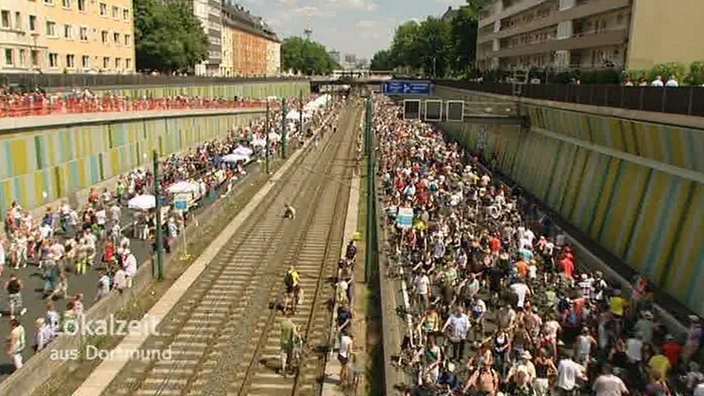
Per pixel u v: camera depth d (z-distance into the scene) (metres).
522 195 41.22
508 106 49.03
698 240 22.12
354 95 195.38
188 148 61.16
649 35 44.91
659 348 17.89
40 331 19.09
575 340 18.41
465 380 17.12
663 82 30.72
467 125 72.94
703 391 13.82
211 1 138.25
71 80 47.84
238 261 31.53
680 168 23.84
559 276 23.00
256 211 42.47
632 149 27.84
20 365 18.08
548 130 40.69
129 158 47.59
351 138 86.31
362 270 30.41
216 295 26.61
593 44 53.88
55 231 32.41
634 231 26.98
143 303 24.98
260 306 25.61
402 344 19.95
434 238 27.39
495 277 23.17
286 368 20.31
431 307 21.42
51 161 36.59
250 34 177.50
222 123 72.44
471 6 119.94
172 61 88.69
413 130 71.50
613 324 18.28
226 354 21.22
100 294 23.70
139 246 31.45
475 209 33.72
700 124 21.50
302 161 64.88
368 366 20.17
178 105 58.25
